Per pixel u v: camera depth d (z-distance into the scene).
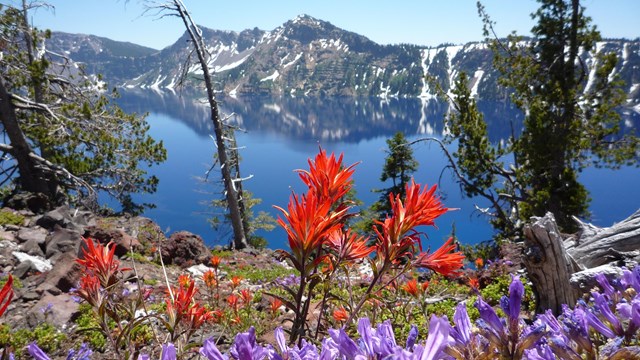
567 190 22.70
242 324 4.40
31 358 6.48
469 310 5.92
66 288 8.87
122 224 16.23
